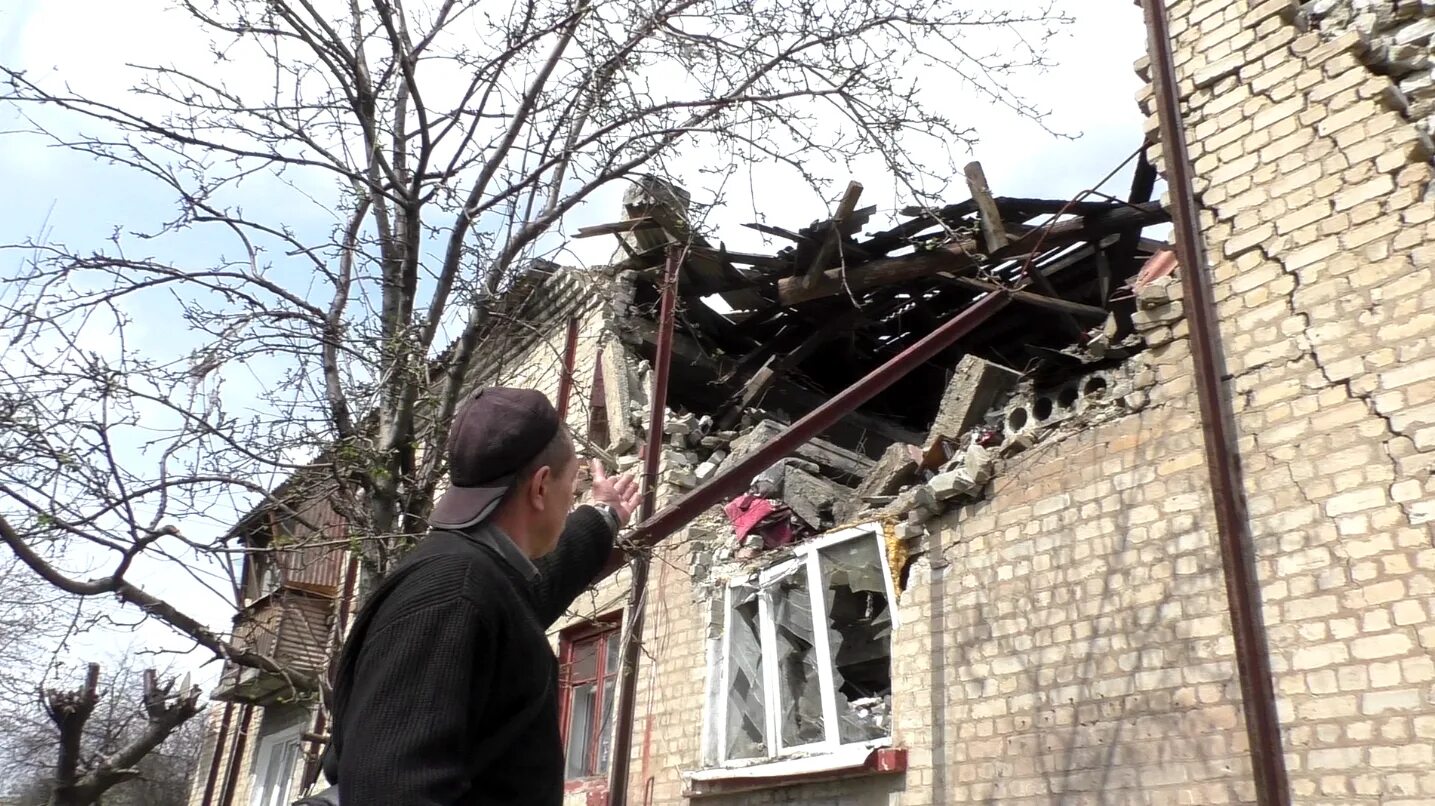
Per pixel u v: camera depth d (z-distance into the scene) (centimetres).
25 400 412
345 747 157
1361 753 403
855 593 693
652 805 743
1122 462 525
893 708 601
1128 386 536
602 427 923
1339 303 462
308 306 501
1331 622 426
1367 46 488
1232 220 514
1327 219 477
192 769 2397
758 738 702
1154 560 495
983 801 530
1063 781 498
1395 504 421
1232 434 483
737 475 516
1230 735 443
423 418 516
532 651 179
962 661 569
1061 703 512
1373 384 441
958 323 606
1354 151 477
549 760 182
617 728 575
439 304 514
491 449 198
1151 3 566
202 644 458
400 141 538
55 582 409
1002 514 576
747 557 754
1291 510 452
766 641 711
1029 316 897
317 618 906
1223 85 539
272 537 514
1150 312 533
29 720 1683
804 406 996
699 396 1019
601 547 268
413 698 157
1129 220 750
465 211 512
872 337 984
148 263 455
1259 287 493
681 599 795
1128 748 477
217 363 441
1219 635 460
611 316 954
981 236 782
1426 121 459
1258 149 514
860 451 963
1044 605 537
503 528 198
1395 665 403
